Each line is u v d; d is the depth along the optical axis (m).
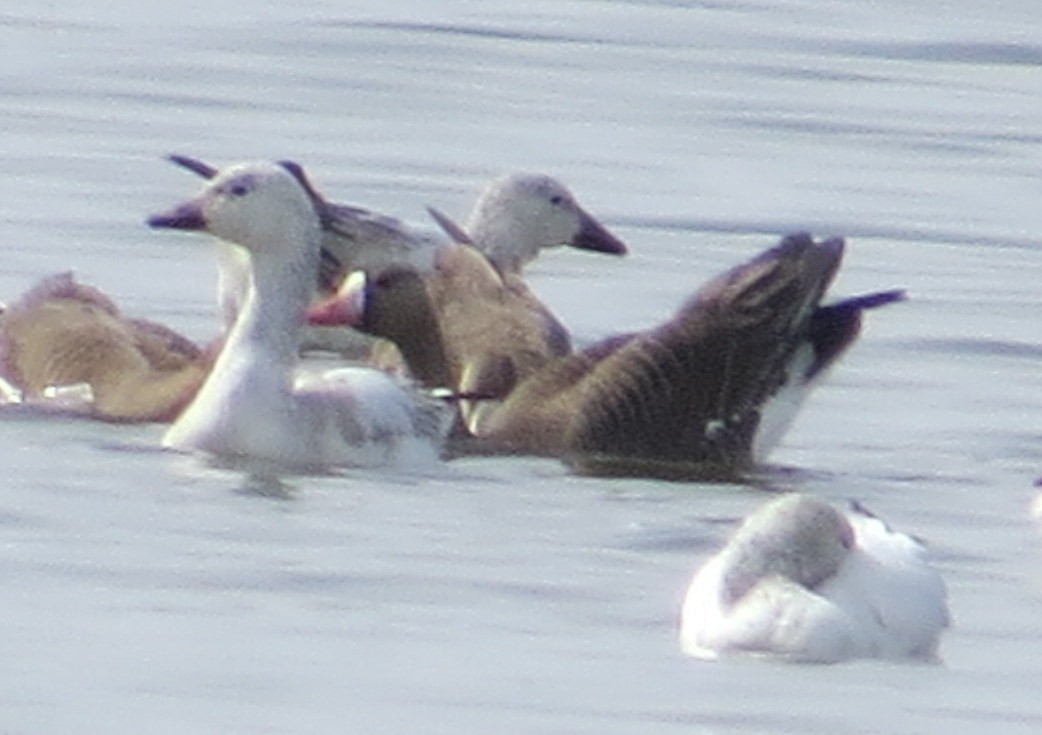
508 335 19.45
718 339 18.77
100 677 14.45
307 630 15.15
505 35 33.53
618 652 14.93
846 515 15.62
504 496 17.59
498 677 14.58
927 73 32.38
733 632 14.91
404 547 16.47
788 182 26.94
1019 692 14.55
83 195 25.08
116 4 34.25
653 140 28.47
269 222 18.81
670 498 17.75
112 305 20.16
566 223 22.23
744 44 33.59
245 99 29.48
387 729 13.88
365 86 30.39
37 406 19.08
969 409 20.00
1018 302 22.97
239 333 18.59
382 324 19.72
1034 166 28.06
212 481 17.67
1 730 13.78
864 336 21.73
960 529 17.23
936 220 25.77
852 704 14.33
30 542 16.36
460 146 27.92
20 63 30.59
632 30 34.19
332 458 18.19
